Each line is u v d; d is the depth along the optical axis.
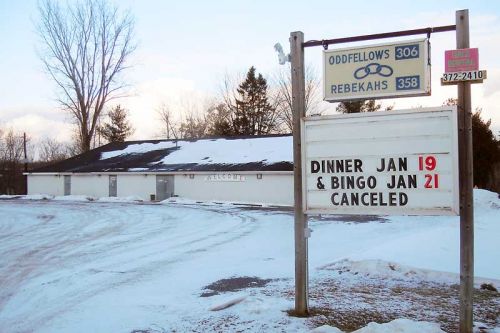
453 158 5.46
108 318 6.88
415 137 5.72
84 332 6.31
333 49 6.14
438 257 9.77
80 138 58.81
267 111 62.25
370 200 5.92
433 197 5.62
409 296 7.23
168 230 18.69
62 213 27.23
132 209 29.39
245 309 6.61
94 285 9.21
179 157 40.19
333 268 9.48
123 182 39.81
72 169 42.91
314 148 6.20
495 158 42.00
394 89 5.86
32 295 8.61
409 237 13.26
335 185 6.09
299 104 6.32
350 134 6.03
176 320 6.48
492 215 21.88
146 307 7.36
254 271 10.09
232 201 34.44
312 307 6.61
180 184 37.03
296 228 6.30
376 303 6.82
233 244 14.63
